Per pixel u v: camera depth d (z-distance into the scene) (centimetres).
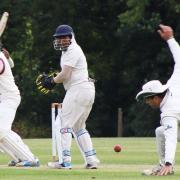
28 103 14275
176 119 3488
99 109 14475
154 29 13725
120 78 14575
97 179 3334
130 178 3381
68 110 4088
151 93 3512
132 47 14250
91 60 14775
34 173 3669
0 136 4109
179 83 3544
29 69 14812
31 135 13812
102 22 14962
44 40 14700
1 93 4141
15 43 15000
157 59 13725
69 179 3338
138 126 13662
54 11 14638
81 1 14762
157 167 3600
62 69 4081
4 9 14850
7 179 3334
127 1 13950
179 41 13800
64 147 4072
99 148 6406
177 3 13662
